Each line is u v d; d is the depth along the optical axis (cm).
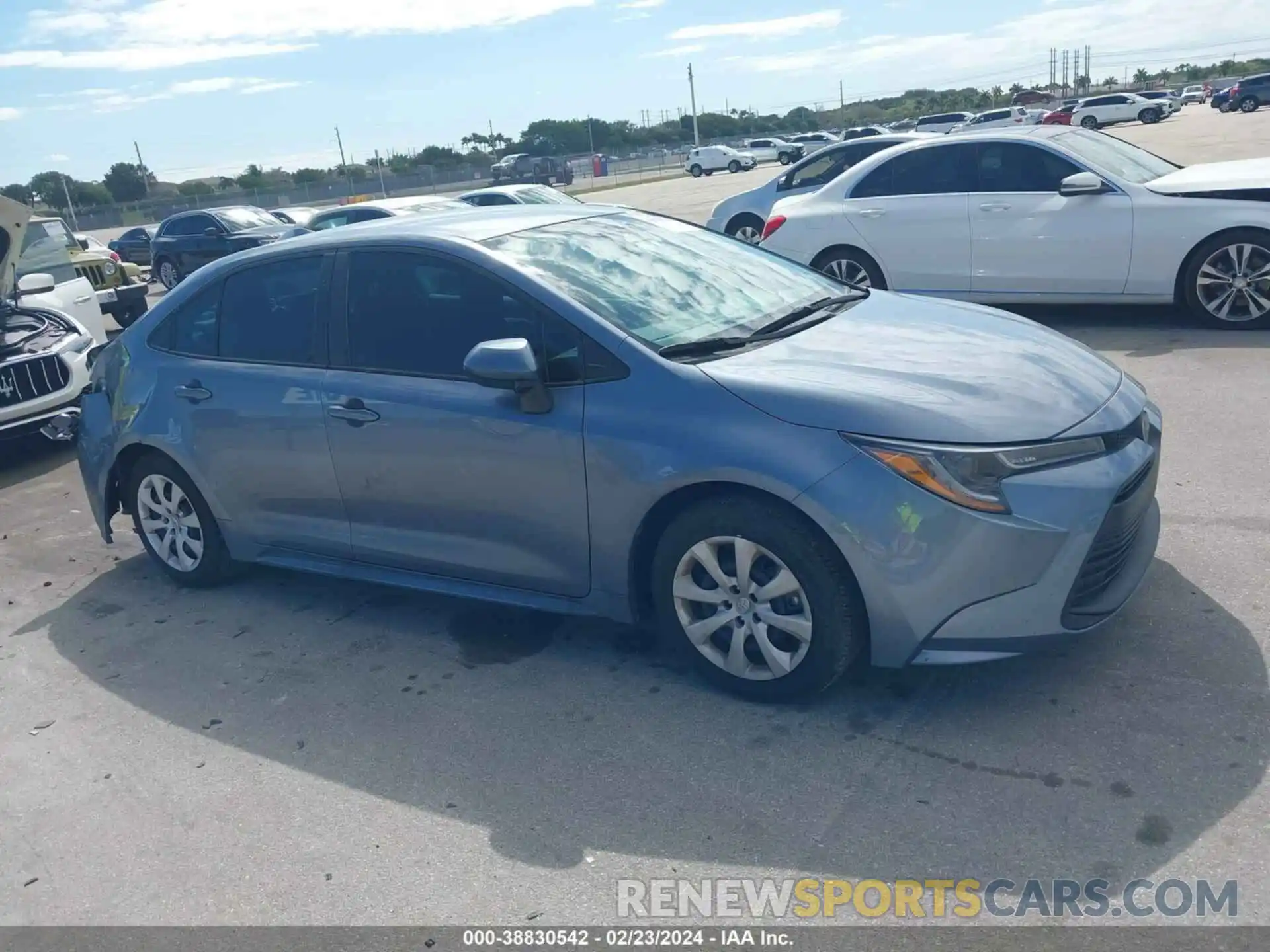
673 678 396
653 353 370
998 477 325
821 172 1184
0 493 741
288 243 474
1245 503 486
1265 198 775
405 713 394
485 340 401
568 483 379
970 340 395
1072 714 344
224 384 475
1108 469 338
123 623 503
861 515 328
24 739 407
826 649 345
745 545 351
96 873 324
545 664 419
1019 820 300
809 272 487
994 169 876
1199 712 338
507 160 5078
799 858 296
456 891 298
